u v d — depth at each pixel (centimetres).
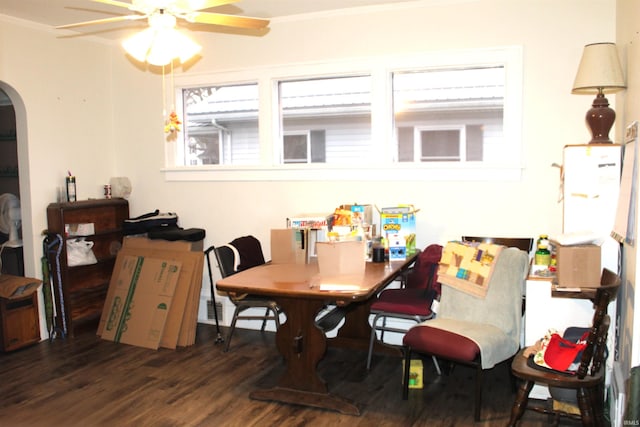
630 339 249
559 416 271
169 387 335
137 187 495
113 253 488
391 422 286
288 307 311
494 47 371
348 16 407
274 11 409
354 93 424
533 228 373
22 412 302
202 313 473
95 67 480
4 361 383
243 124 462
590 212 304
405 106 409
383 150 406
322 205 427
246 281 299
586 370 237
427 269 361
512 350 298
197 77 461
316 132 438
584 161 304
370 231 375
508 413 294
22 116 423
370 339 368
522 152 371
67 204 432
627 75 295
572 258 287
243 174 450
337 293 269
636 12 265
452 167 385
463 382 337
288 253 371
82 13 403
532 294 297
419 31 389
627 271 269
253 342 420
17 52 414
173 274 420
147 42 259
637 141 250
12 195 456
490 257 313
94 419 293
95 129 482
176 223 470
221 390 329
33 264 432
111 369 366
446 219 393
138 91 485
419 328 301
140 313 421
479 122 392
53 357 391
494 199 380
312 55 420
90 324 454
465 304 319
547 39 360
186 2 233
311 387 308
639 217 235
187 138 484
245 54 442
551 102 362
